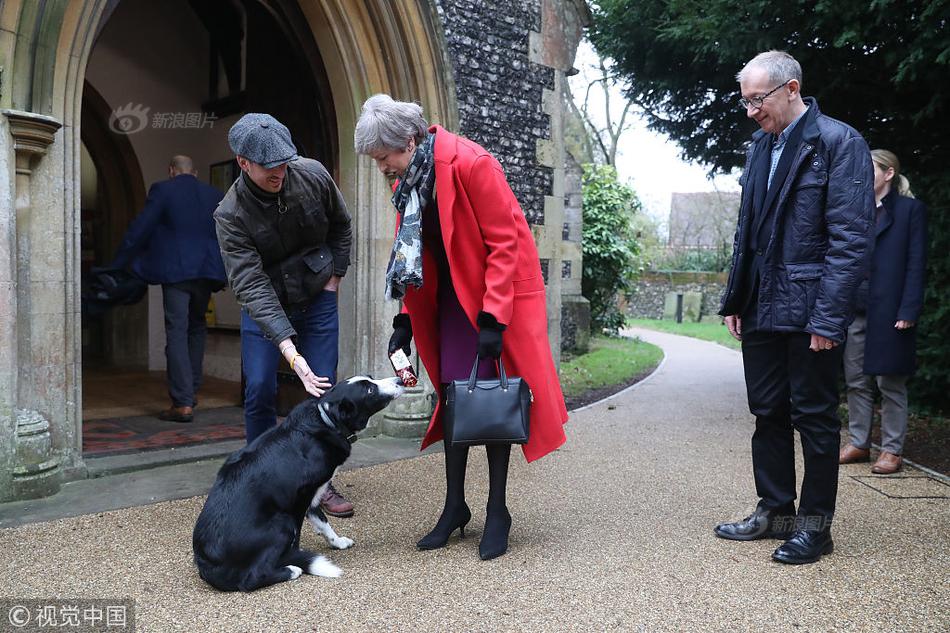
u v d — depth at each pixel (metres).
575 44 6.14
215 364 7.38
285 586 2.43
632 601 2.35
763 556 2.77
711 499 3.51
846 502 3.49
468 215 2.63
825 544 2.74
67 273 3.56
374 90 4.76
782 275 2.76
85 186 7.85
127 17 7.12
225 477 2.48
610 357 9.93
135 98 7.27
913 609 2.31
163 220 5.10
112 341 7.70
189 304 5.35
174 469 3.98
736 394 7.09
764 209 2.84
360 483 3.76
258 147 2.60
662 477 3.92
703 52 6.09
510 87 5.60
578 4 6.09
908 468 4.18
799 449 4.75
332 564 2.54
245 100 6.17
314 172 3.03
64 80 3.48
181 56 7.43
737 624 2.19
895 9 4.73
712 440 4.90
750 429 5.30
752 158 2.98
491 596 2.38
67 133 3.52
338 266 3.30
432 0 4.84
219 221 2.93
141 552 2.75
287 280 3.09
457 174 2.60
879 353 3.96
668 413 5.98
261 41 5.34
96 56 7.01
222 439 4.61
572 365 8.86
